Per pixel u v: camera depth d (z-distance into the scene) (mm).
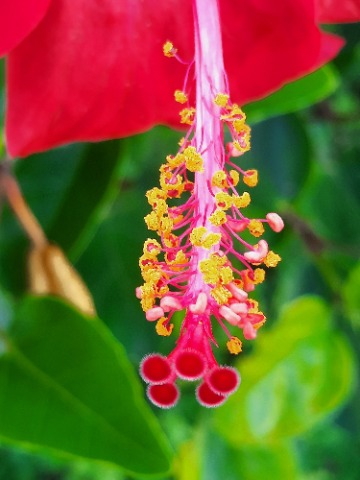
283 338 157
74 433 134
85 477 291
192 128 120
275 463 162
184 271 112
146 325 163
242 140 118
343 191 177
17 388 136
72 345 137
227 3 127
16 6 114
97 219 151
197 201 116
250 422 154
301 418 154
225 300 109
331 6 129
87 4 124
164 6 126
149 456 133
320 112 181
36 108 124
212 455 164
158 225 113
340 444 281
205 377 108
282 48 128
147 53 127
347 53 163
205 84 120
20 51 122
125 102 128
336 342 157
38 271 143
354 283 161
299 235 170
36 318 138
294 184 163
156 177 168
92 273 164
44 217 150
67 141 128
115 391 136
